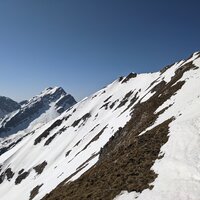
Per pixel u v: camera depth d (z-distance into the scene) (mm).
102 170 29219
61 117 184000
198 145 25250
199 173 20984
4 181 141125
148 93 89625
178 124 31594
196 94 44906
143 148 28719
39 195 76062
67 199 26422
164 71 113188
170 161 23891
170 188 20078
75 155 95188
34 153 152625
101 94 178250
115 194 22156
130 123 67375
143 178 22797
